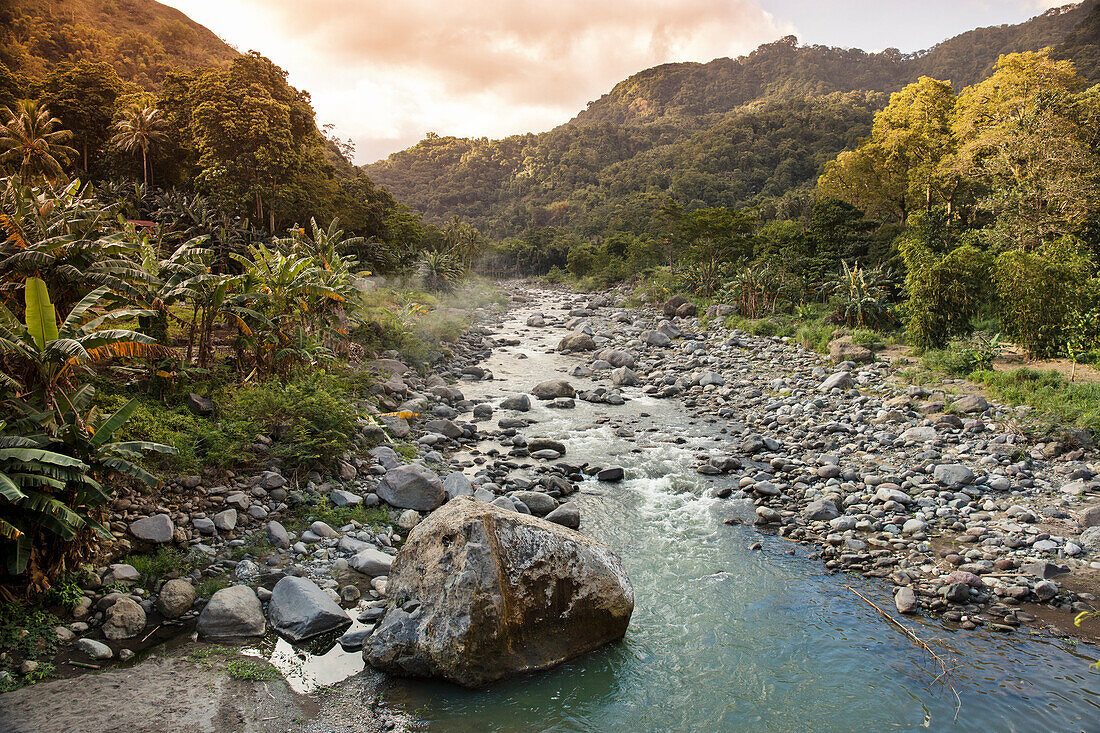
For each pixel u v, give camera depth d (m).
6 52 83.56
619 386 24.44
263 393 13.62
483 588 7.41
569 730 6.75
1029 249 33.88
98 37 122.94
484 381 24.88
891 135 52.12
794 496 13.43
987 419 17.39
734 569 10.41
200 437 12.34
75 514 7.58
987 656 8.09
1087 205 32.66
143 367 14.34
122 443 8.70
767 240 53.84
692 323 40.19
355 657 7.77
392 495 12.06
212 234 39.53
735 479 14.53
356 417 14.72
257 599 8.62
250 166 46.25
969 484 13.55
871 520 12.09
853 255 42.50
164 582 8.89
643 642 8.41
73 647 7.45
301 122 53.62
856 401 20.34
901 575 10.04
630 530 11.82
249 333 16.03
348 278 23.92
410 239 74.19
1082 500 12.59
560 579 8.00
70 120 54.09
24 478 7.27
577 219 171.50
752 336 33.44
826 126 190.75
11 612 7.61
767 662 8.02
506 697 7.23
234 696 6.91
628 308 52.91
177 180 55.91
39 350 8.46
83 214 13.88
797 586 9.88
